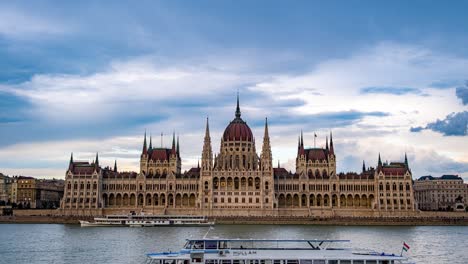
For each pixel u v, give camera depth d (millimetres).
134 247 153250
